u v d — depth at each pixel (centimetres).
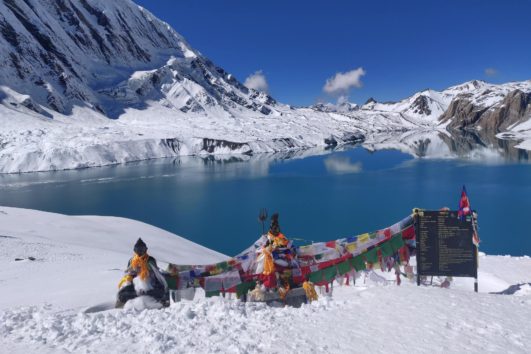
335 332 543
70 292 1009
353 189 7919
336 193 7562
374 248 913
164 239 3256
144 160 14875
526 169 9894
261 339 532
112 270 1452
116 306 798
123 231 3294
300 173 10550
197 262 2536
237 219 5838
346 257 899
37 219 3253
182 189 8512
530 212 5562
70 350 523
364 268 906
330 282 883
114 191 8400
